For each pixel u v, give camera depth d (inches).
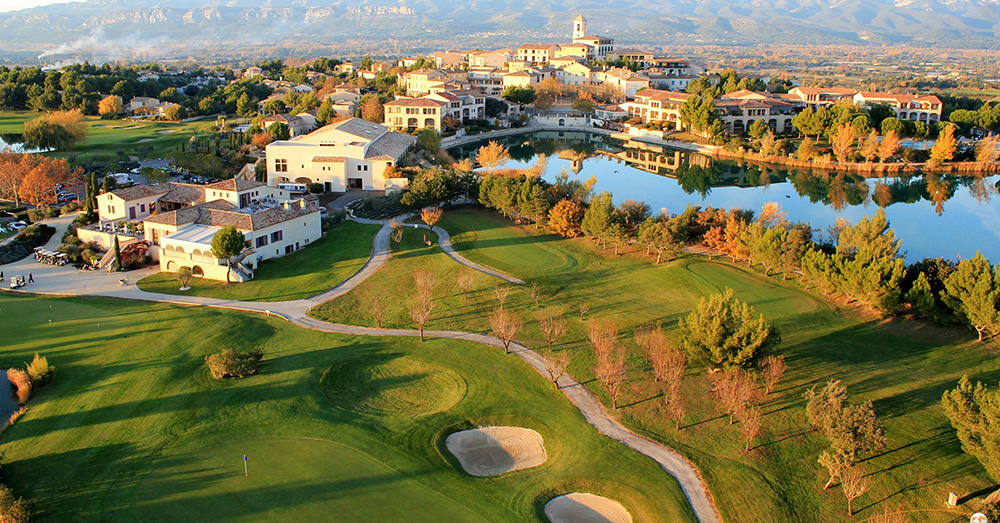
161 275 4704.7
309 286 4498.0
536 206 5600.4
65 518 2315.5
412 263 4901.6
